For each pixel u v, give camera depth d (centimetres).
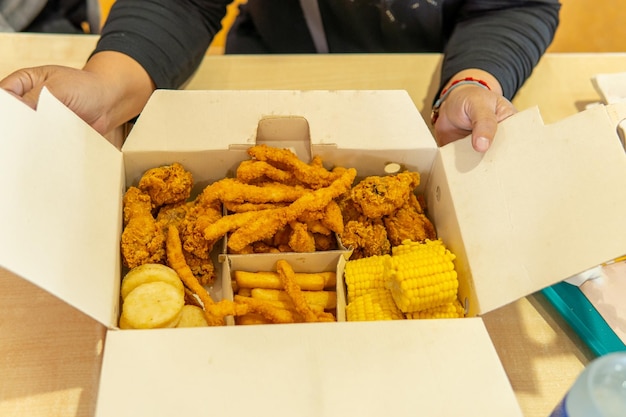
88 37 66
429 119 63
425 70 68
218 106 49
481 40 63
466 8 69
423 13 70
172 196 49
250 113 48
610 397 30
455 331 36
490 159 45
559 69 70
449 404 33
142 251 45
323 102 49
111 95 52
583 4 120
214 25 66
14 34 65
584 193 39
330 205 49
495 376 34
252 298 47
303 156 52
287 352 34
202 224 47
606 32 118
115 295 39
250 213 48
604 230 37
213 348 34
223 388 33
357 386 33
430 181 52
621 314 48
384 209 48
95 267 37
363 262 48
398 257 44
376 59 68
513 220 42
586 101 67
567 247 38
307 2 74
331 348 35
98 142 44
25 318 45
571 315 48
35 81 47
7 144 35
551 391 45
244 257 48
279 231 50
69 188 38
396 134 49
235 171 51
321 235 52
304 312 45
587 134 41
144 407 32
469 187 45
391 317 44
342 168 51
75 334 44
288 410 33
